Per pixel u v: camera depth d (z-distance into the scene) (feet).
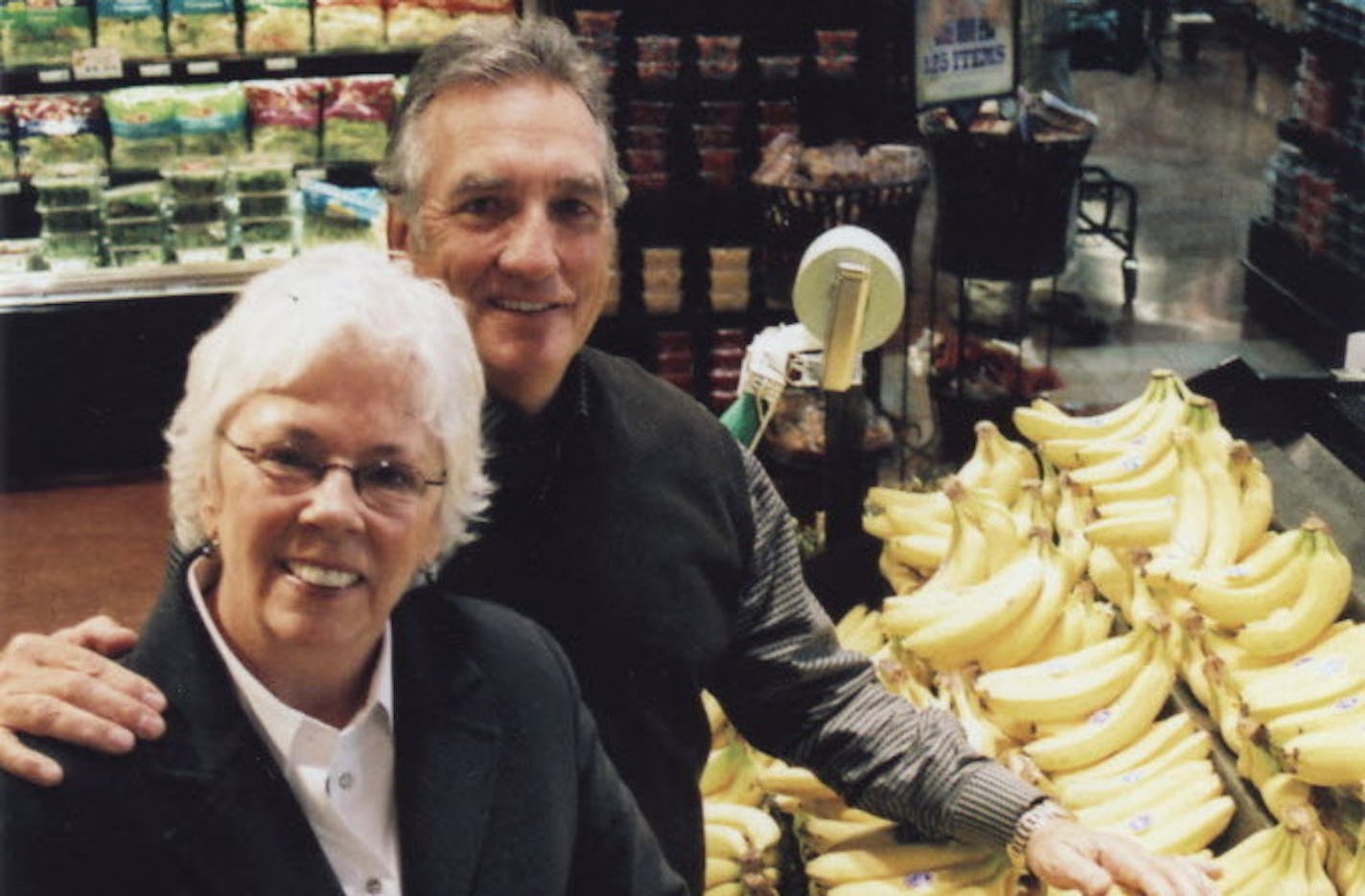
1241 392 12.41
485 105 6.08
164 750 4.71
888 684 8.93
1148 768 8.48
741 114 19.02
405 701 5.16
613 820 5.71
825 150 17.16
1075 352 21.61
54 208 19.89
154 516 19.13
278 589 4.63
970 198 17.42
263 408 4.55
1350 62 22.48
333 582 4.62
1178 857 7.09
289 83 20.71
